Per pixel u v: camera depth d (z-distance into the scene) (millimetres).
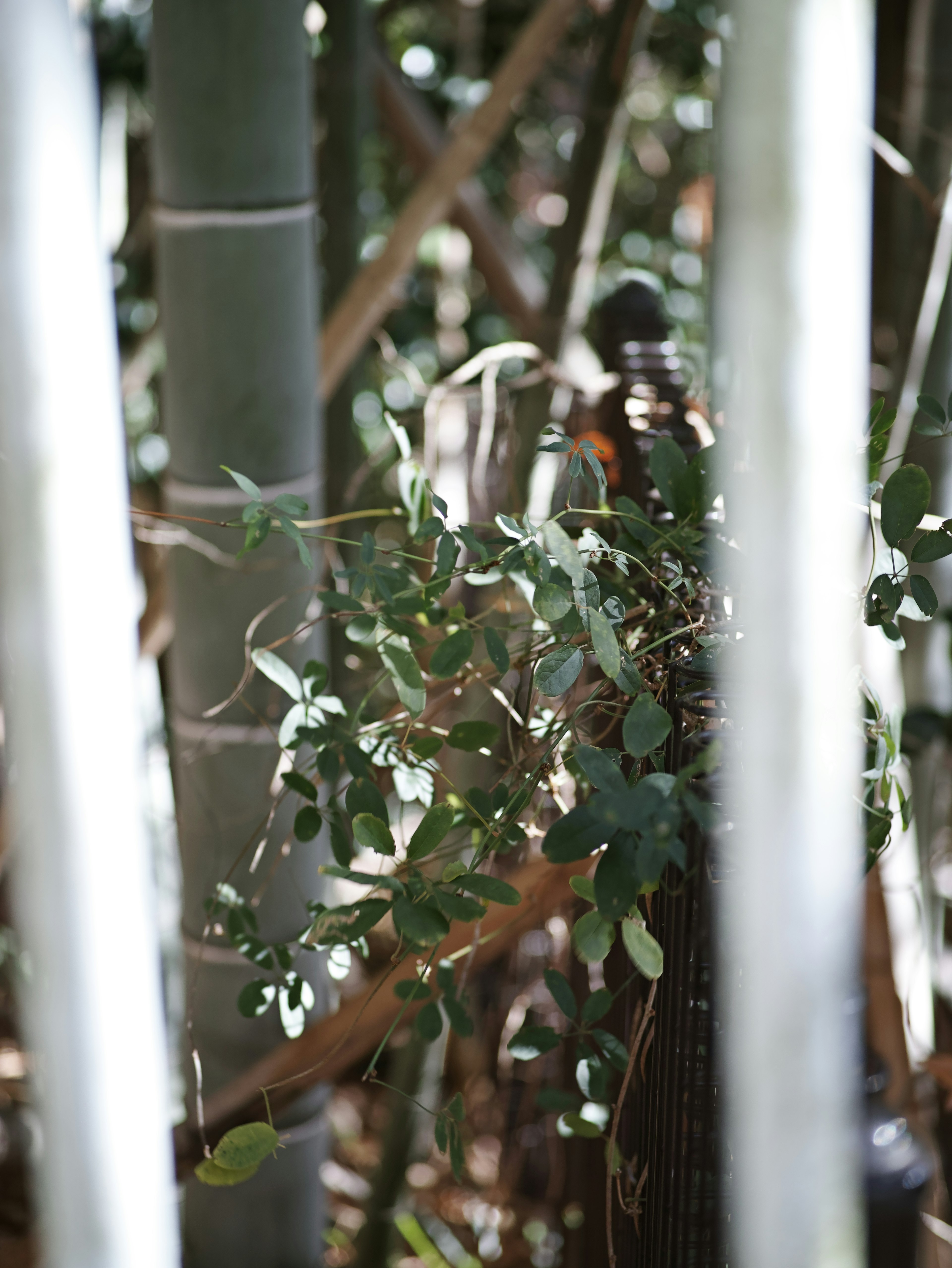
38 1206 2018
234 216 2480
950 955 3043
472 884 2230
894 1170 2242
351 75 3225
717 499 2281
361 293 2754
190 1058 2621
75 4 2393
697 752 2172
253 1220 2662
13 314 1964
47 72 1955
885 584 2203
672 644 2254
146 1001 2006
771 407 1950
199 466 2533
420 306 5090
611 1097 2498
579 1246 2672
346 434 3340
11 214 1959
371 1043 2549
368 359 4469
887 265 3135
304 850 2594
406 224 2754
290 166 2490
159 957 2025
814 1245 1973
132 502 3408
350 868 2385
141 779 2023
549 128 5152
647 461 2455
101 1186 2004
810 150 1938
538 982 2840
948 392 2748
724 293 2010
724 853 2117
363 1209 3299
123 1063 2002
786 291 1944
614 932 2332
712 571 2244
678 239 5008
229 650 2555
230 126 2461
